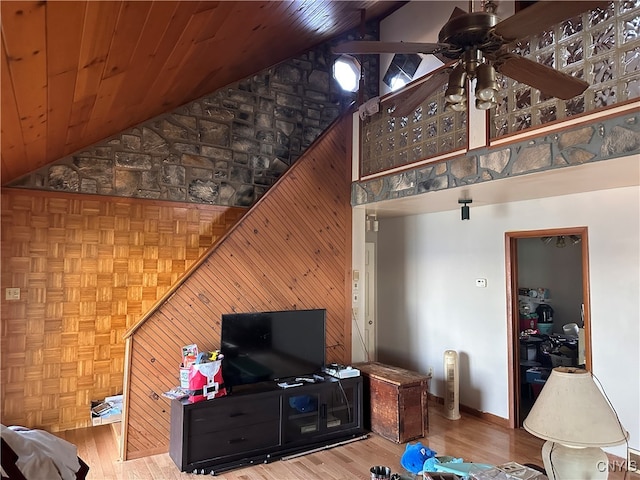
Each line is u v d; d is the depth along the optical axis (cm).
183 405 343
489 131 359
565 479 183
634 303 364
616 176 331
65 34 185
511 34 197
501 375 464
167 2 210
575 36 302
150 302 464
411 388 418
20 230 405
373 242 658
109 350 441
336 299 491
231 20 295
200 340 404
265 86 557
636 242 365
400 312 609
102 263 443
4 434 192
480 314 491
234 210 524
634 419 360
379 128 481
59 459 204
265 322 406
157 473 340
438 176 403
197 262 407
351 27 566
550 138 315
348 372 430
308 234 476
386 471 266
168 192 484
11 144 300
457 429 445
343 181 507
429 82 247
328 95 602
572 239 584
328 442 405
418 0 505
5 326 395
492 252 482
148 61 287
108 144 453
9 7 144
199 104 511
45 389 411
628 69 276
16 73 198
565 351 543
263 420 379
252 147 543
